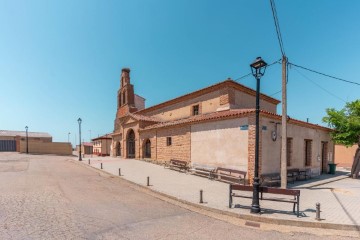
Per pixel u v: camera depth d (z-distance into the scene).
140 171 17.30
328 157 19.41
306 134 16.38
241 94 20.20
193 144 16.81
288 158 14.56
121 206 8.48
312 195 10.39
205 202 8.90
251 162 12.30
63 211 7.49
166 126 19.88
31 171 17.33
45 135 54.47
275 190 7.70
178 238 5.72
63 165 22.98
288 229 6.56
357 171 16.78
